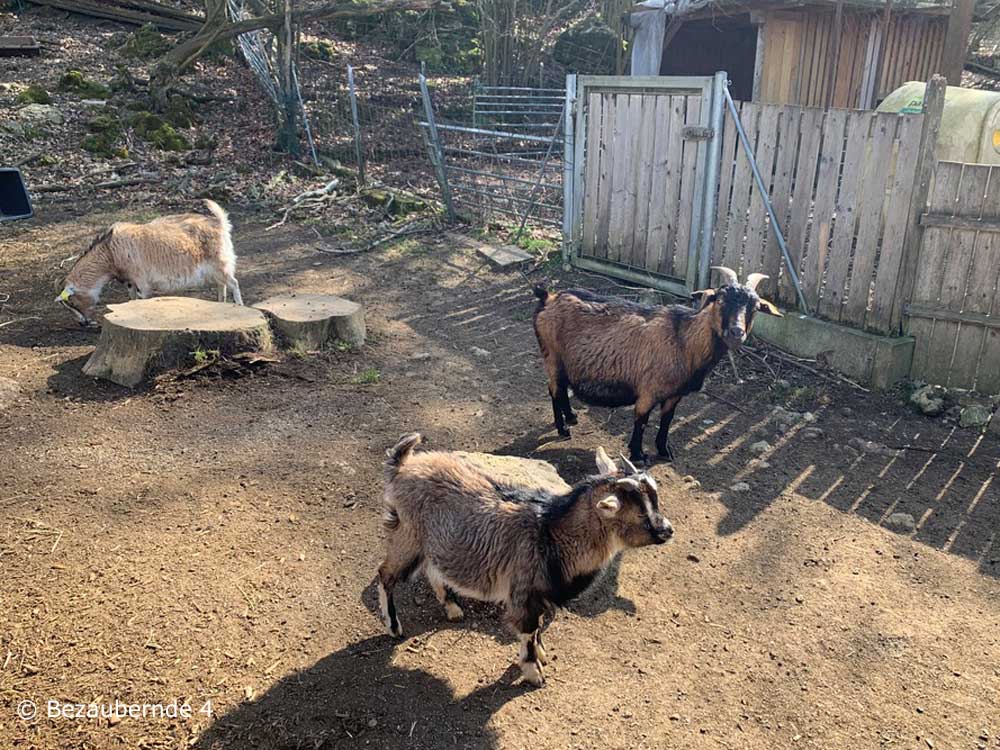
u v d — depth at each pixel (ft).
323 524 16.66
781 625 14.32
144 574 14.74
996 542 16.76
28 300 28.60
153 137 47.65
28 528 15.80
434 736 11.64
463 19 68.33
